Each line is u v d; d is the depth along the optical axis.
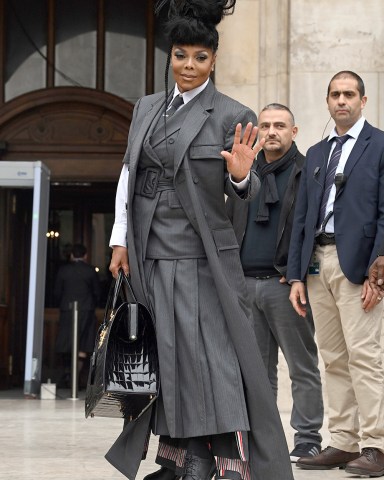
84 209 15.00
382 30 9.53
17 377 14.71
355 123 5.79
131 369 3.88
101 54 12.61
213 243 3.94
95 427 8.07
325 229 5.75
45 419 8.81
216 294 3.97
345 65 9.55
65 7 12.67
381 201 5.61
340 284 5.68
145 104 4.21
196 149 3.96
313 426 6.24
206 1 4.04
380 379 5.61
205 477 3.93
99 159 12.74
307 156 5.95
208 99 4.05
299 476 5.47
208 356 3.89
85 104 12.71
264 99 9.78
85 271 14.02
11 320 14.62
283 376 9.34
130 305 3.89
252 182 3.90
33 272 11.29
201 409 3.85
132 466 3.93
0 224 14.48
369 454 5.48
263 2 9.80
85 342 13.98
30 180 11.38
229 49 9.88
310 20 9.60
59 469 5.58
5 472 5.45
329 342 5.86
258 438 3.88
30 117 12.77
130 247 4.02
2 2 12.68
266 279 6.23
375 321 5.66
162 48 12.56
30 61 12.73
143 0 12.55
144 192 4.04
